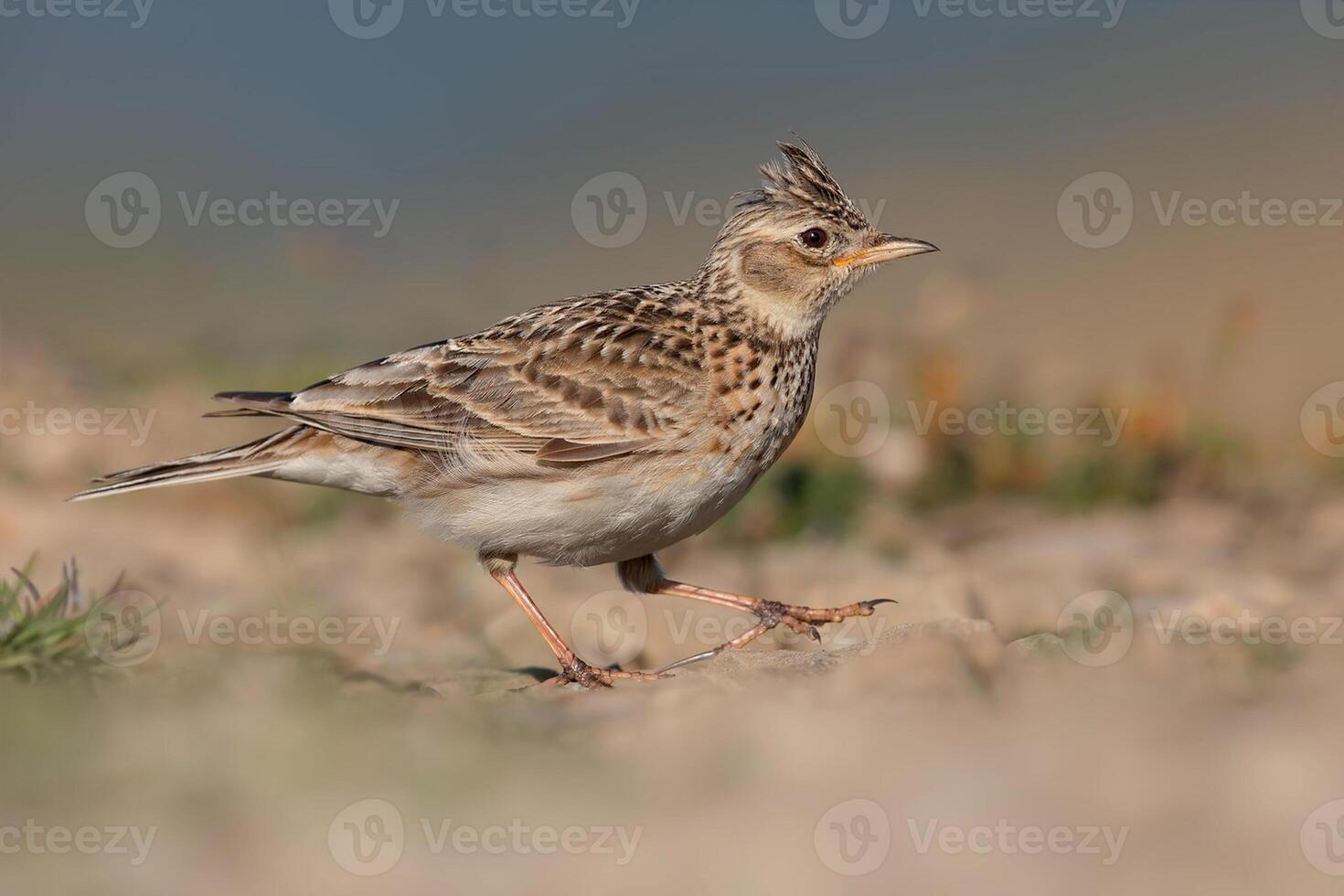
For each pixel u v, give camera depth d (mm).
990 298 42938
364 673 15766
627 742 12203
